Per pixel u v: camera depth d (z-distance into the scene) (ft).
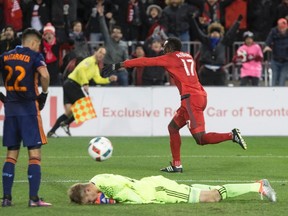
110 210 88.22
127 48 202.69
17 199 97.19
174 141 124.47
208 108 188.96
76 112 176.96
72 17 209.05
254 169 128.88
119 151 155.53
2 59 91.15
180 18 206.08
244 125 189.88
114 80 183.52
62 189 106.32
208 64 199.11
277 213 87.15
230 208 89.61
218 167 131.54
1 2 204.23
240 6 215.72
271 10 219.00
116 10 212.23
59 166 131.44
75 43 198.08
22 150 155.74
